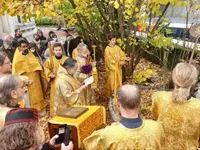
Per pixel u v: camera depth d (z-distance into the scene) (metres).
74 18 5.52
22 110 1.31
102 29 6.33
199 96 3.32
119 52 4.97
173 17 7.32
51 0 3.73
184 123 1.87
